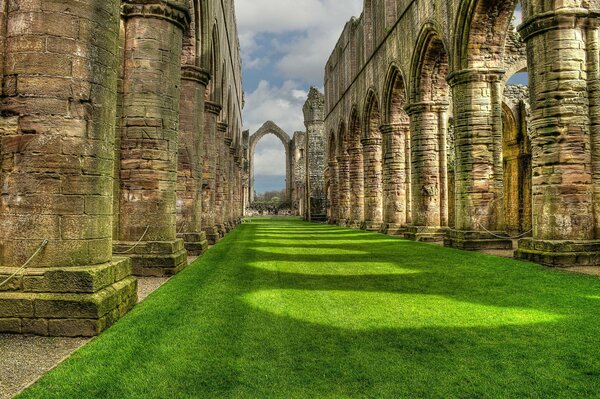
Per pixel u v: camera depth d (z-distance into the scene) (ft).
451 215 72.84
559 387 11.62
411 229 58.80
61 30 17.21
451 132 79.51
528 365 13.12
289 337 15.81
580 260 30.63
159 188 30.45
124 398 10.99
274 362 13.47
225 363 13.34
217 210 67.41
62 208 17.01
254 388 11.66
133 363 13.17
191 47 41.96
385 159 71.20
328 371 12.79
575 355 13.87
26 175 16.79
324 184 141.38
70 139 17.20
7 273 16.28
